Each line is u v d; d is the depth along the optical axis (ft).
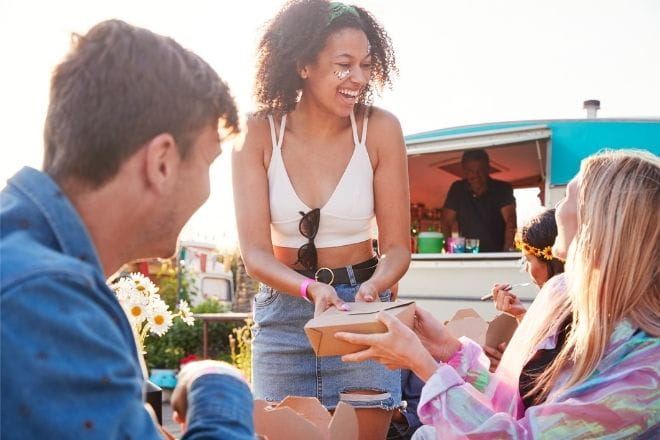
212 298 38.88
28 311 2.79
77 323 2.87
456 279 20.24
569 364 5.44
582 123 19.56
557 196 19.70
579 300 5.28
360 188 8.04
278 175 8.05
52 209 3.24
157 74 3.48
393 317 5.65
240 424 3.42
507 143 20.22
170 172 3.57
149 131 3.43
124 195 3.48
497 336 9.44
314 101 7.92
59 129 3.41
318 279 8.02
